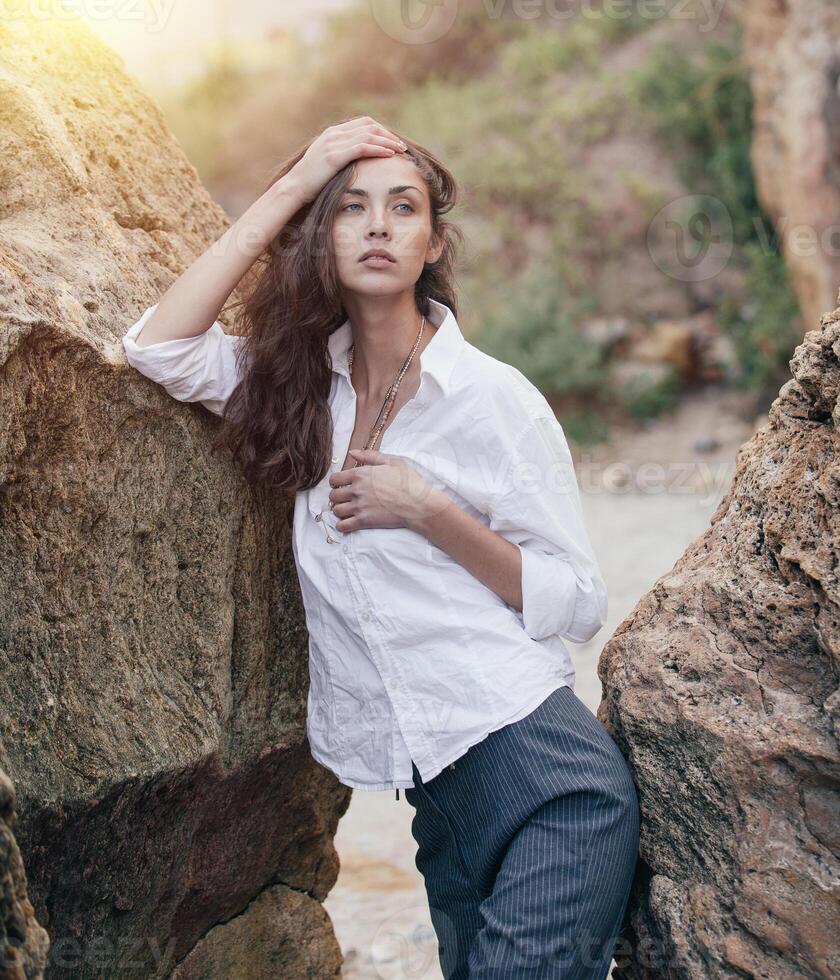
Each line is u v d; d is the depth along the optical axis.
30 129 2.12
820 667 1.79
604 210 11.44
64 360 1.79
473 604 1.99
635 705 1.96
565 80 12.83
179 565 2.08
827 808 1.75
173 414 2.03
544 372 10.17
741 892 1.79
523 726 1.93
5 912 1.36
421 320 2.16
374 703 2.04
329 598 2.03
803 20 8.58
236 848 2.32
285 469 2.08
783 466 1.90
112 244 2.13
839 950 1.72
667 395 9.97
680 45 12.56
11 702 1.71
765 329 9.54
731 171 10.89
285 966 2.52
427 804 2.04
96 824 1.79
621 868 1.88
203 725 2.01
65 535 1.84
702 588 1.97
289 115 14.65
